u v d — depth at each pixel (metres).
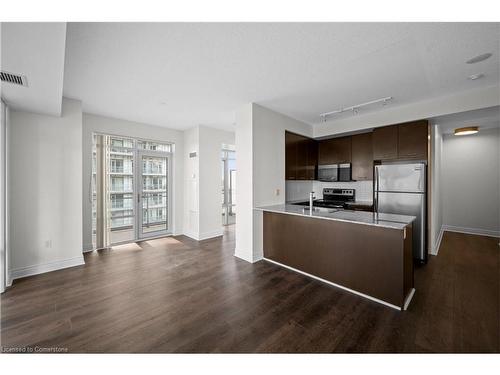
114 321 1.99
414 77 2.59
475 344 1.70
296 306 2.25
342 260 2.64
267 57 2.18
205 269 3.20
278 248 3.40
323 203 4.68
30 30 1.35
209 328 1.91
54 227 3.14
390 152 3.74
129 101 3.37
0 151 2.46
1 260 2.50
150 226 5.02
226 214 6.46
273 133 3.80
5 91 2.26
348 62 2.28
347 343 1.73
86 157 3.93
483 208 5.04
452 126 4.42
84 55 2.13
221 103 3.46
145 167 4.90
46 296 2.42
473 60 2.17
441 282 2.76
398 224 2.21
